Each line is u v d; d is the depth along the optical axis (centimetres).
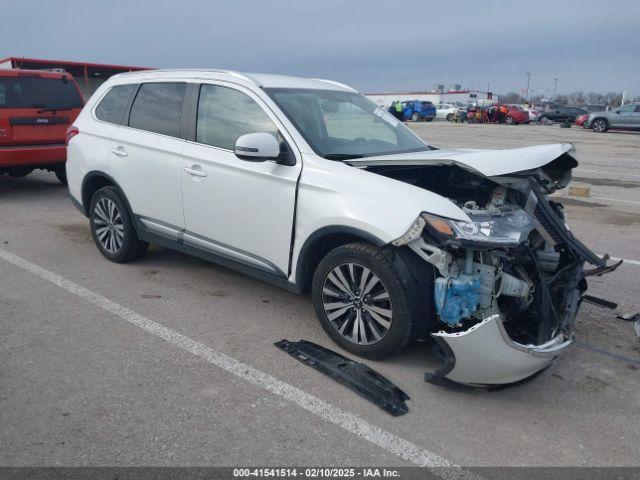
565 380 373
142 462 279
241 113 450
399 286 349
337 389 349
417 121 4478
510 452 297
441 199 351
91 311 457
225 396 338
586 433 315
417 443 301
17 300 476
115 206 552
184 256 605
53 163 915
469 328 338
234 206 439
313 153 404
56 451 284
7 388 339
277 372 367
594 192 1087
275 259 423
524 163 364
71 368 365
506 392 355
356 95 529
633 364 397
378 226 350
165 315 453
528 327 379
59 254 607
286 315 461
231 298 493
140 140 514
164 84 517
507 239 338
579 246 384
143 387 345
